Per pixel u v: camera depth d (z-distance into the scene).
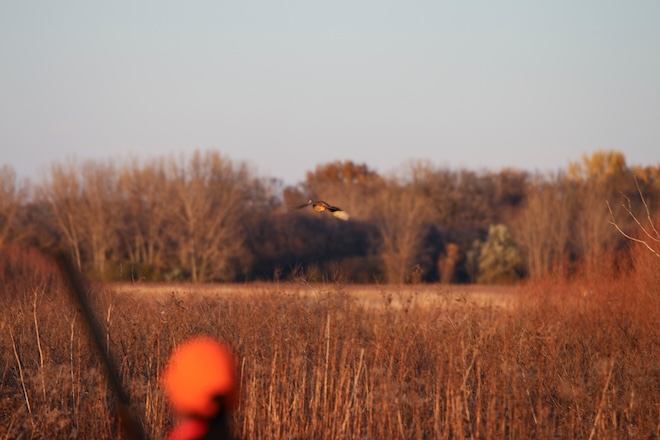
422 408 29.00
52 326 32.66
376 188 191.75
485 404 29.98
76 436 25.52
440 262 142.75
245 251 131.88
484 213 185.38
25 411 26.00
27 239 112.69
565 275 51.62
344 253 143.38
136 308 34.03
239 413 26.70
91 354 30.05
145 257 129.50
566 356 34.53
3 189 113.06
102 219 127.38
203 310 34.91
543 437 26.75
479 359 30.23
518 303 45.66
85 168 131.75
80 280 13.68
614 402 29.03
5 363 31.14
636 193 139.12
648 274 44.59
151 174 137.00
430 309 39.34
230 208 135.38
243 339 31.33
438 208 184.25
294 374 29.84
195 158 139.75
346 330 34.22
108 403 26.70
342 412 28.45
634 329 39.34
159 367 29.41
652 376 31.39
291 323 33.56
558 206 144.88
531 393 30.72
